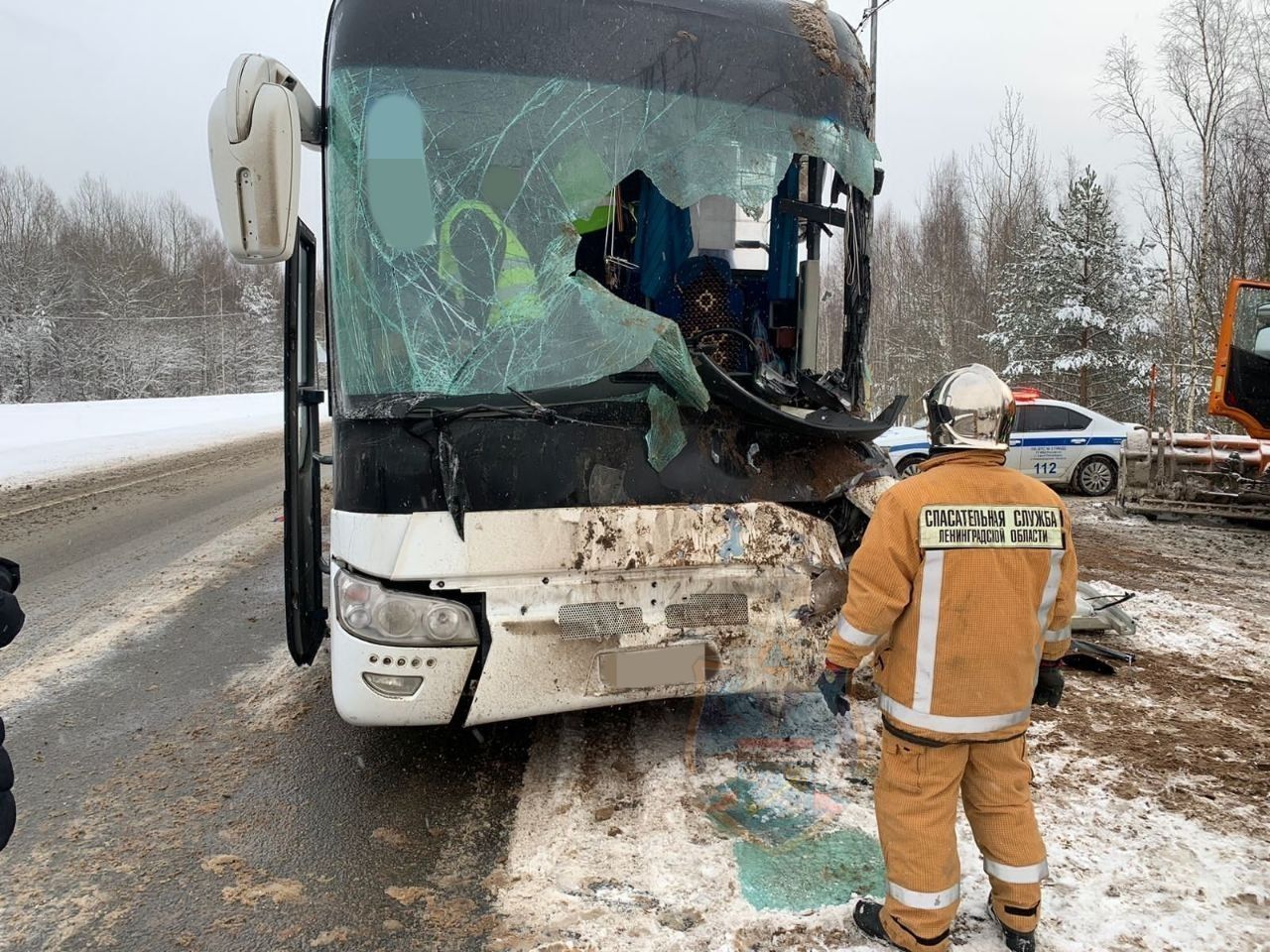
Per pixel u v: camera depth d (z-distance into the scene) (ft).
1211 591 21.31
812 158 12.60
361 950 7.91
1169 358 66.59
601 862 9.16
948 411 7.51
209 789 11.02
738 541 10.09
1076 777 11.10
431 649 9.31
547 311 9.78
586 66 10.21
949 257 102.73
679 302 12.55
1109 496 38.29
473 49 9.86
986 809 7.69
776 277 13.25
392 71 9.68
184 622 18.48
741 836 9.60
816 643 10.37
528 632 9.39
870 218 12.89
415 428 9.23
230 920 8.38
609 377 9.87
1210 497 29.96
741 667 10.10
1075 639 16.17
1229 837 9.65
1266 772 11.28
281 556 24.64
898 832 7.49
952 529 7.13
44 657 16.25
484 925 8.22
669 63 10.56
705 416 10.39
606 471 9.82
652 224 12.15
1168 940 7.89
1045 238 72.28
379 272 9.53
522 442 9.48
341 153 9.64
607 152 10.27
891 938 7.64
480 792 10.82
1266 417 26.48
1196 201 66.39
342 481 9.50
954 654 7.17
